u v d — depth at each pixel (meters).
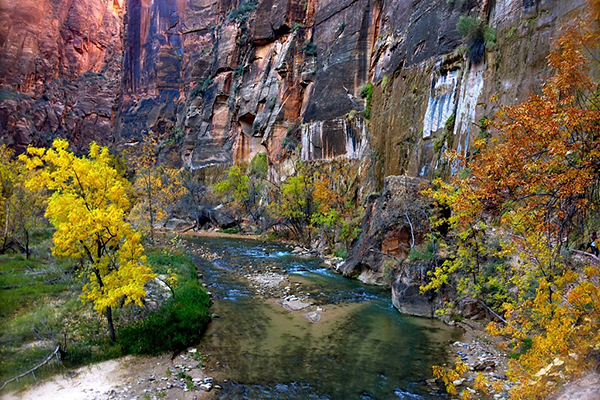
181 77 79.50
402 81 28.83
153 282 14.70
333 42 42.47
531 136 6.93
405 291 13.98
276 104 49.09
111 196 10.01
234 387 8.53
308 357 10.15
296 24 49.09
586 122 6.30
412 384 8.68
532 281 9.55
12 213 19.92
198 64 69.94
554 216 7.77
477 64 21.28
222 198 51.84
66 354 9.31
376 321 12.99
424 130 24.84
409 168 25.56
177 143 70.88
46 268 16.02
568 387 5.45
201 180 59.50
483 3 22.19
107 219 9.19
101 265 9.65
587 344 5.80
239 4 69.81
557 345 6.06
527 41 18.23
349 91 37.84
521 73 18.06
